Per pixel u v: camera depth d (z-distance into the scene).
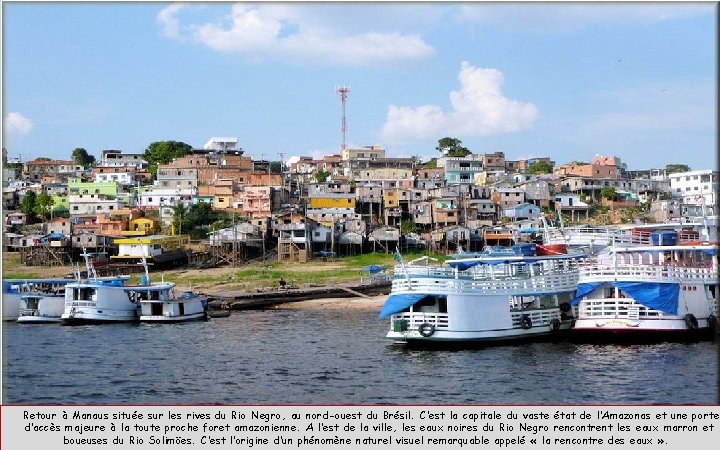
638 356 45.88
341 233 120.94
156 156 179.25
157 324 69.44
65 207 140.25
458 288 49.75
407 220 133.12
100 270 104.12
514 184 144.75
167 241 115.25
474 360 46.25
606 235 63.34
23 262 112.69
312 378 42.56
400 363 46.16
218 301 82.19
